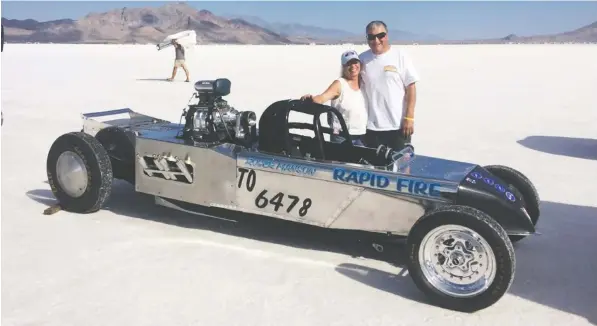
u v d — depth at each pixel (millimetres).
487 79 26359
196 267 5430
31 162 9289
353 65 6328
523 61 43969
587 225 6695
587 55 57719
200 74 28250
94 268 5359
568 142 11523
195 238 6137
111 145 7055
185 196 6242
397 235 5316
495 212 5047
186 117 6383
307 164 5551
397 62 6414
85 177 6613
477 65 38312
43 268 5336
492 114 15328
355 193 5359
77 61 40188
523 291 5094
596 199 7664
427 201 5117
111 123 7605
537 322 4566
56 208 6840
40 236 6098
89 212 6785
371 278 5301
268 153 5844
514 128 13156
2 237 6035
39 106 15703
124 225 6477
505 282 4473
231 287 5047
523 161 9836
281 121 5801
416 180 5156
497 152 10547
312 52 67750
